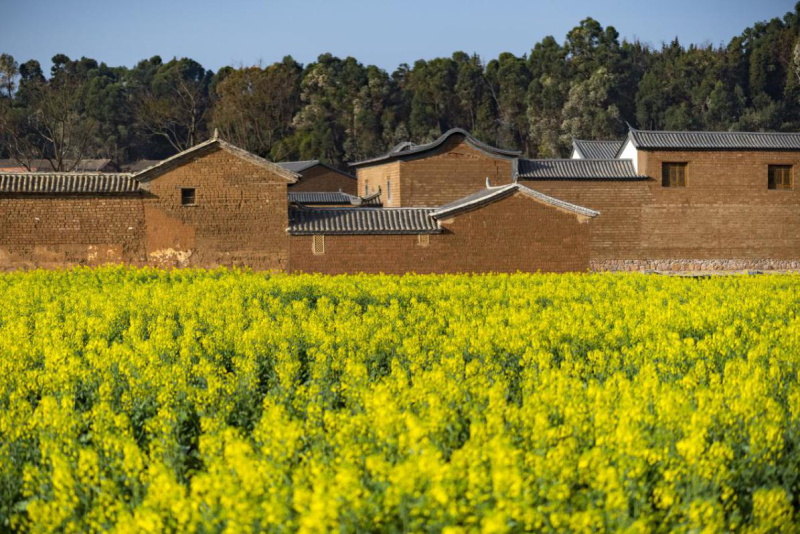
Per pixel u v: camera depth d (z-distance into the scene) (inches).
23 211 1589.6
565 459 321.4
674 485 309.4
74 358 542.9
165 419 406.0
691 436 339.9
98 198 1608.0
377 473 300.4
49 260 1595.7
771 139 2214.6
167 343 624.7
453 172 2144.4
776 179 2233.0
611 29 4653.1
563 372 497.4
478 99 4584.2
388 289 1077.8
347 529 269.3
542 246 1681.8
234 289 1066.7
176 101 4306.1
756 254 2212.1
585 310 822.5
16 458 381.7
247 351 588.1
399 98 4564.5
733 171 2203.5
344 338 644.1
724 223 2203.5
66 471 309.7
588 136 4089.6
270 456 331.0
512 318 733.9
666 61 4621.1
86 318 783.1
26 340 653.9
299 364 546.0
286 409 434.0
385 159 2196.1
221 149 1632.6
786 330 671.8
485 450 310.0
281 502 281.1
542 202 1683.1
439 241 1658.5
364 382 474.6
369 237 1643.7
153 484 300.2
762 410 394.0
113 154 4621.1
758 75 4382.4
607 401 400.8
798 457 362.3
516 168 2151.8
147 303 913.5
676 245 2186.3
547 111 4288.9
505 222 1673.2
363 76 4503.0
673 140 2181.3
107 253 1610.5
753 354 537.0
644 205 2174.0
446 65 4658.0
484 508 272.7
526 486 285.4
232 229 1640.0
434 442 358.0
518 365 560.1
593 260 2159.2
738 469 343.0
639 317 797.9
